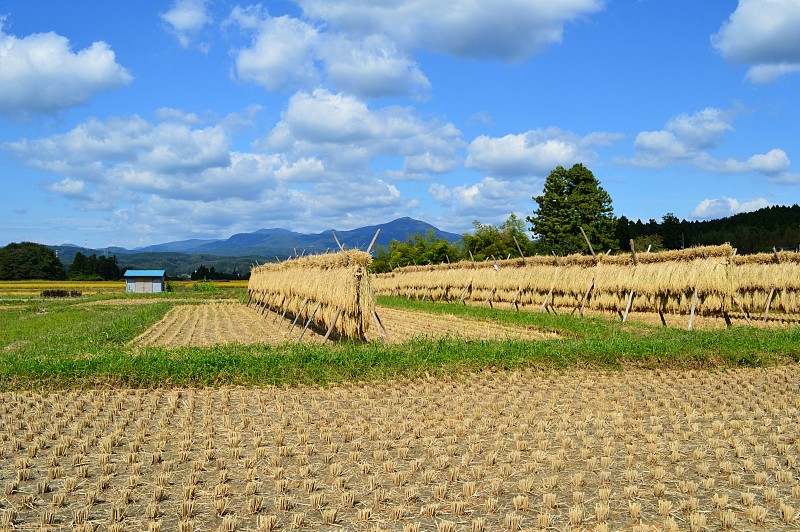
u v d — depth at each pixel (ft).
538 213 234.58
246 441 33.45
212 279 463.83
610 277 95.50
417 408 40.52
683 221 304.30
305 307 90.27
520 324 93.25
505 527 22.25
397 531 21.99
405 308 137.80
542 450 30.96
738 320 98.22
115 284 398.83
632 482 26.76
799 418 37.60
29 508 24.38
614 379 50.44
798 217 261.65
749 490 25.91
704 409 39.24
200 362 51.21
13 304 189.06
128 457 29.78
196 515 23.66
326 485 26.61
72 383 48.34
